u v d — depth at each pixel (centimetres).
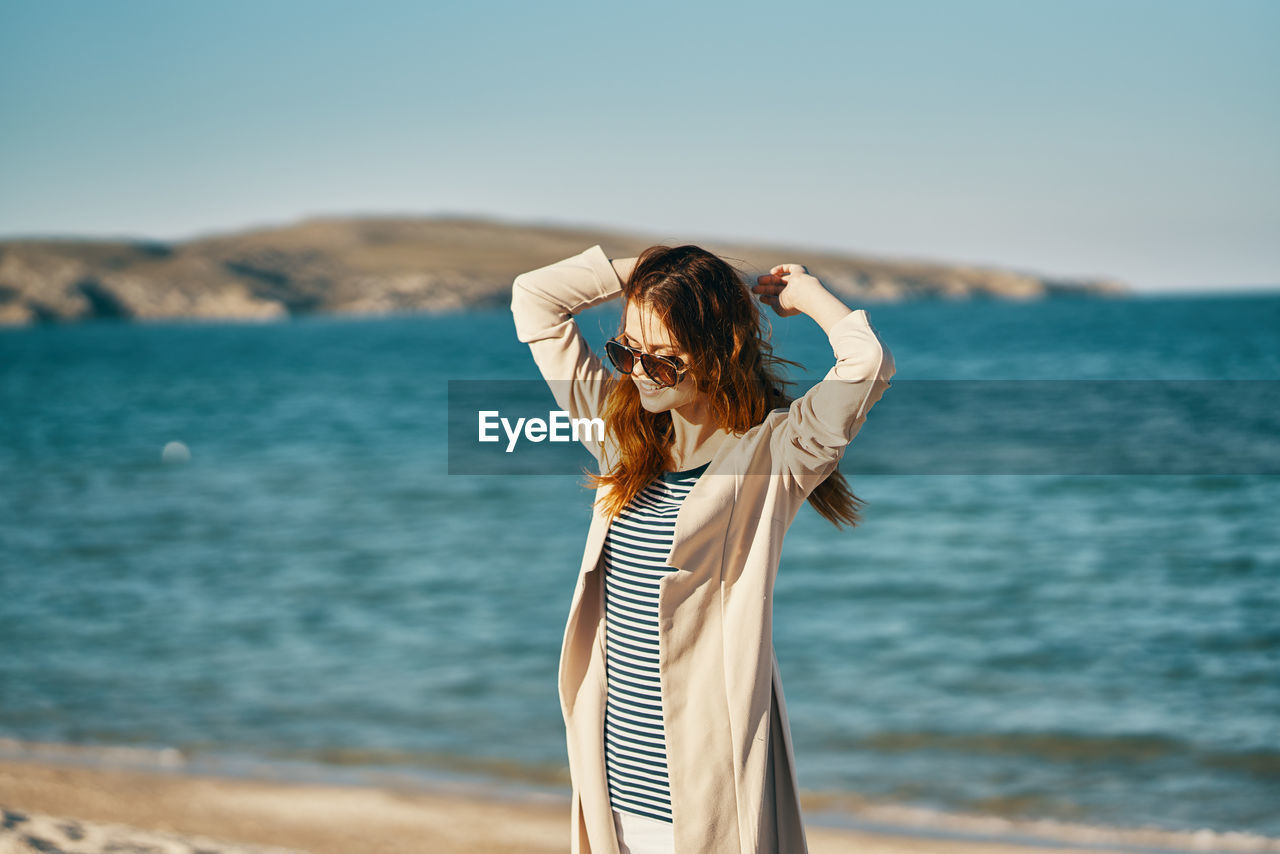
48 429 3027
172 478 1969
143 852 424
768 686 173
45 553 1302
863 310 176
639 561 179
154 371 5550
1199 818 545
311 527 1463
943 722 694
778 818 176
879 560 1197
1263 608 946
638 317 174
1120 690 746
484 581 1132
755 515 175
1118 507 1452
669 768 171
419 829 541
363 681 797
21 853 409
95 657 863
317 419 3167
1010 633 898
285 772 624
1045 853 504
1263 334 5400
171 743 675
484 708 737
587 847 189
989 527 1355
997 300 19838
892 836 529
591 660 189
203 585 1126
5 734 690
